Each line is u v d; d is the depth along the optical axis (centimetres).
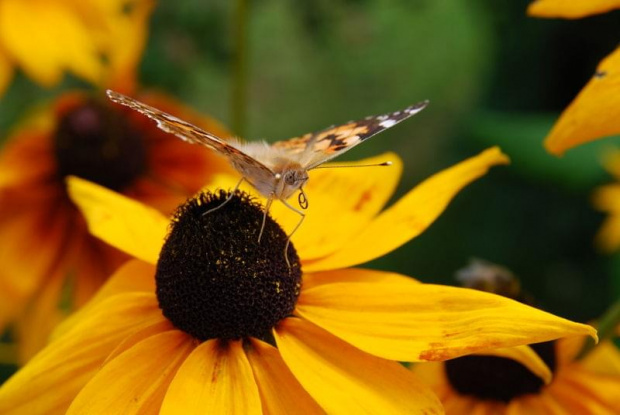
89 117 44
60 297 44
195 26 54
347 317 33
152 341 33
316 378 32
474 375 36
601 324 35
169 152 45
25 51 44
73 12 44
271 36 93
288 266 33
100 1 44
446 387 36
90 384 32
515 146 64
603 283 74
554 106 77
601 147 61
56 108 45
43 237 44
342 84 97
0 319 43
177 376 32
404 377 32
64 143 44
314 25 58
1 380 50
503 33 76
